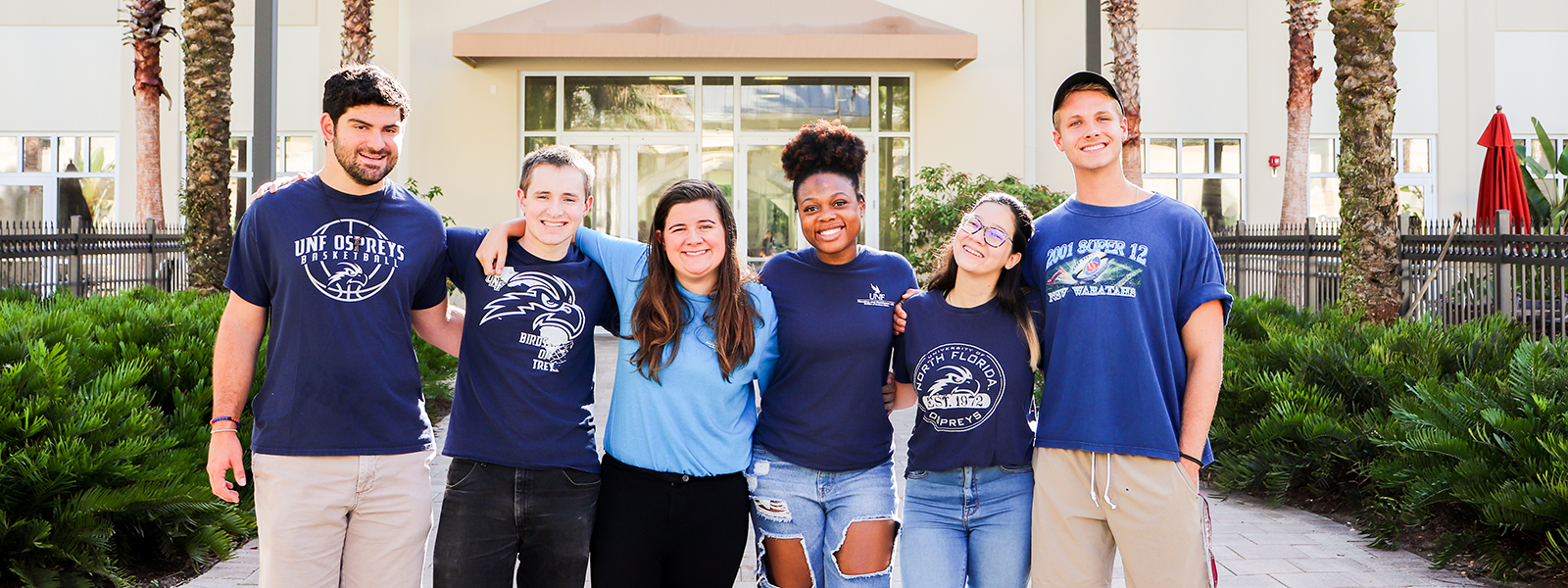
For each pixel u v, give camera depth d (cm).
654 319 270
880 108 1440
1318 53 1511
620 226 1431
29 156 1471
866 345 281
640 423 276
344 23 1209
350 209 262
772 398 291
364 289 258
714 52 1298
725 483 281
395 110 258
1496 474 415
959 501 278
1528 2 1516
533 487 267
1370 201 738
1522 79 1524
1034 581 271
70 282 870
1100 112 267
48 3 1458
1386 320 735
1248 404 578
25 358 420
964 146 1438
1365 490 498
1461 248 711
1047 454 267
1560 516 379
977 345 273
